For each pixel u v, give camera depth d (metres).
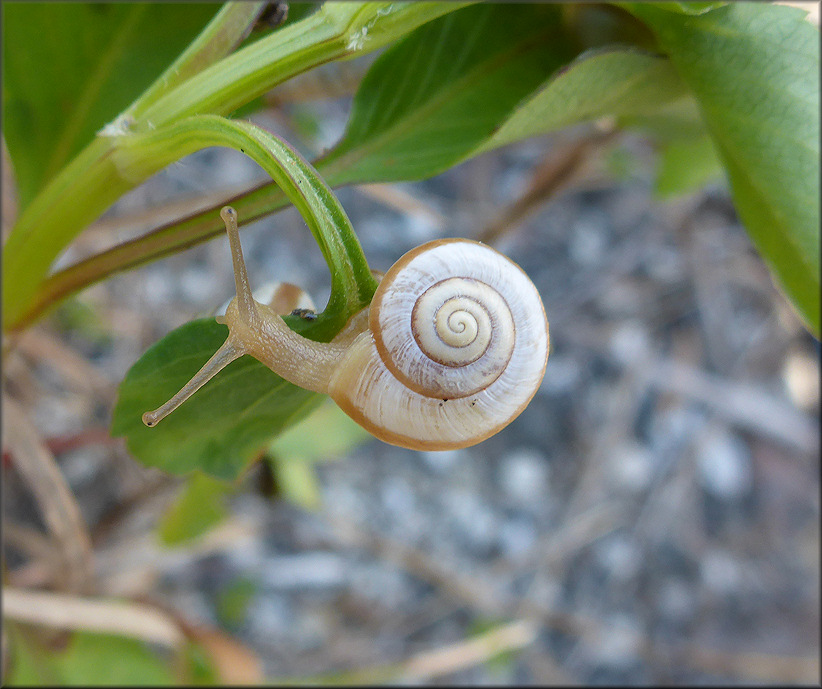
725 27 0.06
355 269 0.05
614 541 0.18
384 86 0.06
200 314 0.06
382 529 0.18
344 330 0.05
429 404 0.05
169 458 0.06
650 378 0.20
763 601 0.18
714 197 0.20
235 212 0.05
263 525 0.15
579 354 0.20
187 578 0.16
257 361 0.05
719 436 0.20
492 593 0.17
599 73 0.06
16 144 0.07
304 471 0.14
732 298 0.21
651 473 0.19
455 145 0.06
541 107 0.06
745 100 0.06
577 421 0.19
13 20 0.06
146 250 0.05
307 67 0.05
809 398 0.20
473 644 0.14
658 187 0.11
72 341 0.16
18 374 0.14
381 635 0.17
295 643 0.16
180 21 0.07
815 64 0.05
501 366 0.05
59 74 0.07
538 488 0.19
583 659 0.17
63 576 0.09
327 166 0.06
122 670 0.09
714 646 0.18
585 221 0.21
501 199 0.20
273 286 0.06
